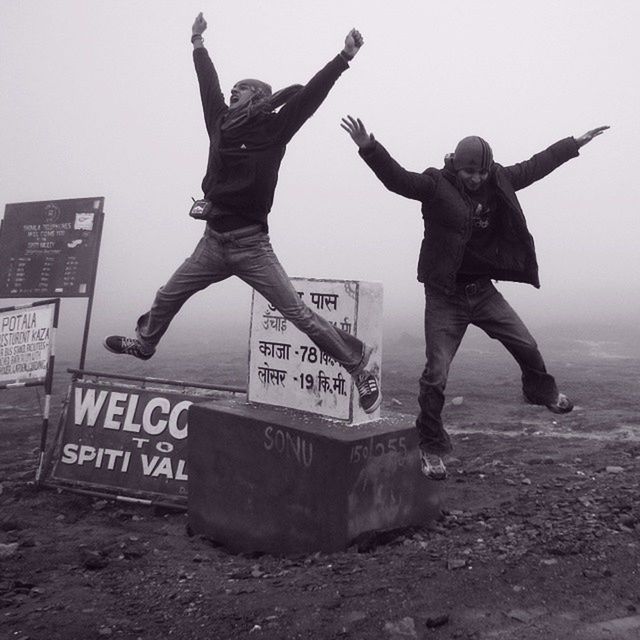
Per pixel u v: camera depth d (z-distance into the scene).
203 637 3.73
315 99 4.16
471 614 3.67
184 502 6.68
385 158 3.89
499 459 7.88
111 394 7.30
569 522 5.00
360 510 4.90
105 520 6.51
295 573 4.56
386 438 5.05
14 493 7.35
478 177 4.08
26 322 7.88
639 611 3.59
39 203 8.52
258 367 5.89
